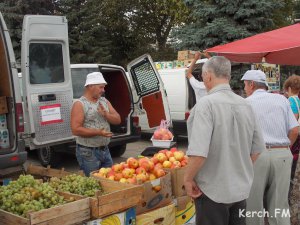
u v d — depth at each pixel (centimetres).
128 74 941
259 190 432
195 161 311
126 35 2316
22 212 329
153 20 2341
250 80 450
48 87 648
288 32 521
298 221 457
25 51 620
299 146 522
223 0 1379
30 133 628
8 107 589
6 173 565
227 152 319
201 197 326
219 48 530
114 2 2148
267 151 429
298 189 457
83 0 1994
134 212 388
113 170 430
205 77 337
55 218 325
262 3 1362
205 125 312
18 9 1792
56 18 654
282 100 442
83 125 484
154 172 427
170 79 1099
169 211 428
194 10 1460
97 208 347
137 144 1164
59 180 399
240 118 327
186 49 1428
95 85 484
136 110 918
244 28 1382
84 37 1920
